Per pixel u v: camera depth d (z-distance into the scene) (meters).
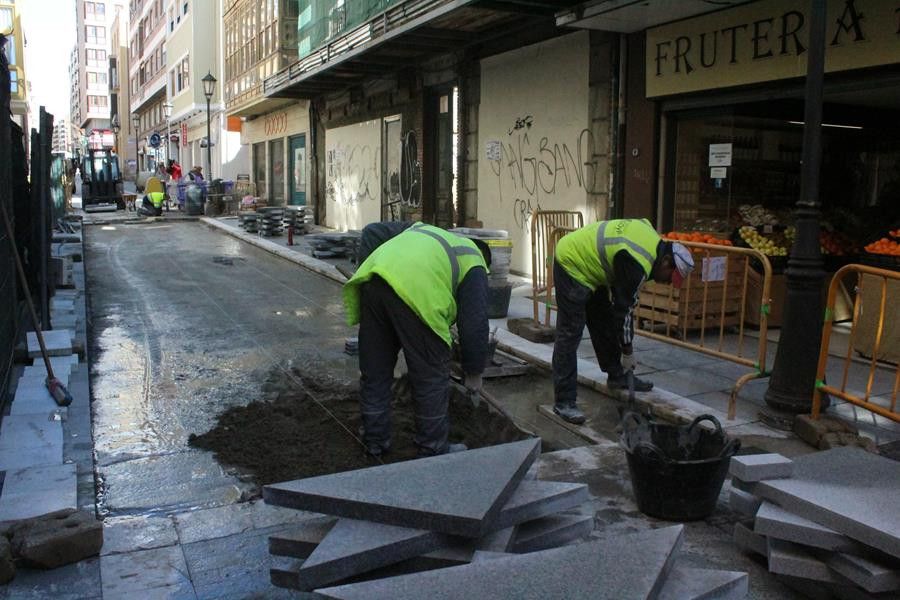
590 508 4.02
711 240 7.67
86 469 4.48
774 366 5.33
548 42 11.09
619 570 2.44
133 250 16.81
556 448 5.03
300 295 11.15
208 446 5.01
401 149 16.78
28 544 3.33
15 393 5.61
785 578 3.26
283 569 2.87
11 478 4.16
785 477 3.32
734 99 8.09
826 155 9.34
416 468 3.12
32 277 8.44
